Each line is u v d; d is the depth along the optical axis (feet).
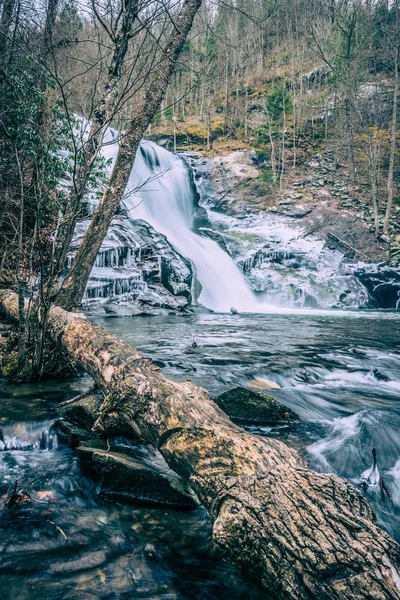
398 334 35.42
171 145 108.78
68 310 16.90
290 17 137.49
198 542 7.18
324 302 66.49
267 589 5.56
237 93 123.24
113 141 16.35
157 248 53.93
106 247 46.96
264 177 91.30
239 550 5.91
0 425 11.21
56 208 18.97
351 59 106.01
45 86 19.07
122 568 6.32
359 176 95.55
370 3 122.52
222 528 6.09
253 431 12.88
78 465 9.64
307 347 27.22
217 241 74.28
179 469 7.90
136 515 7.98
